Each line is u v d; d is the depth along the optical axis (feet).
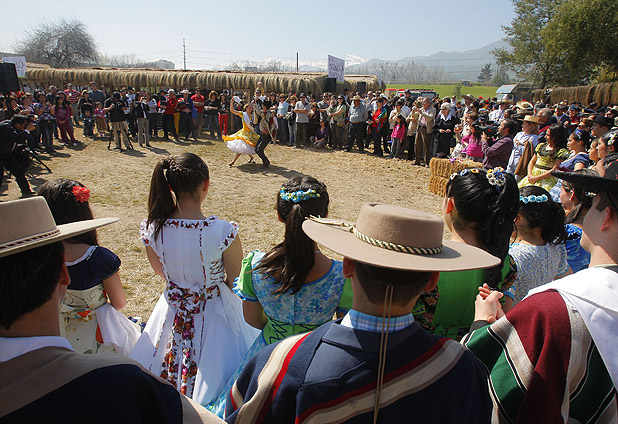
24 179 23.53
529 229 6.64
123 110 36.50
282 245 5.33
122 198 22.89
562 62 101.86
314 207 5.33
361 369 3.06
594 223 3.89
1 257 2.79
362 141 38.68
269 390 3.27
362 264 3.24
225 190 25.23
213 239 6.29
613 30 90.02
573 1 94.73
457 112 44.42
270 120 30.68
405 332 3.19
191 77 60.85
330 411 3.03
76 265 6.13
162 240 6.33
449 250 3.59
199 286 6.53
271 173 30.01
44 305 3.02
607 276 3.54
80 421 2.61
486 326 4.01
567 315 3.45
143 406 2.88
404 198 24.81
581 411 3.58
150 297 12.67
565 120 32.42
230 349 6.57
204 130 50.34
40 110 33.27
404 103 36.76
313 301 5.33
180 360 6.39
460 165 23.54
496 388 3.71
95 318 6.57
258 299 5.68
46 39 162.61
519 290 6.42
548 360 3.42
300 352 3.29
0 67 48.60
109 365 2.85
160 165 6.25
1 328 2.86
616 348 3.33
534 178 15.44
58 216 6.21
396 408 2.99
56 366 2.73
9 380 2.66
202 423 3.20
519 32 112.06
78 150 36.55
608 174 4.25
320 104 44.60
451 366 3.16
